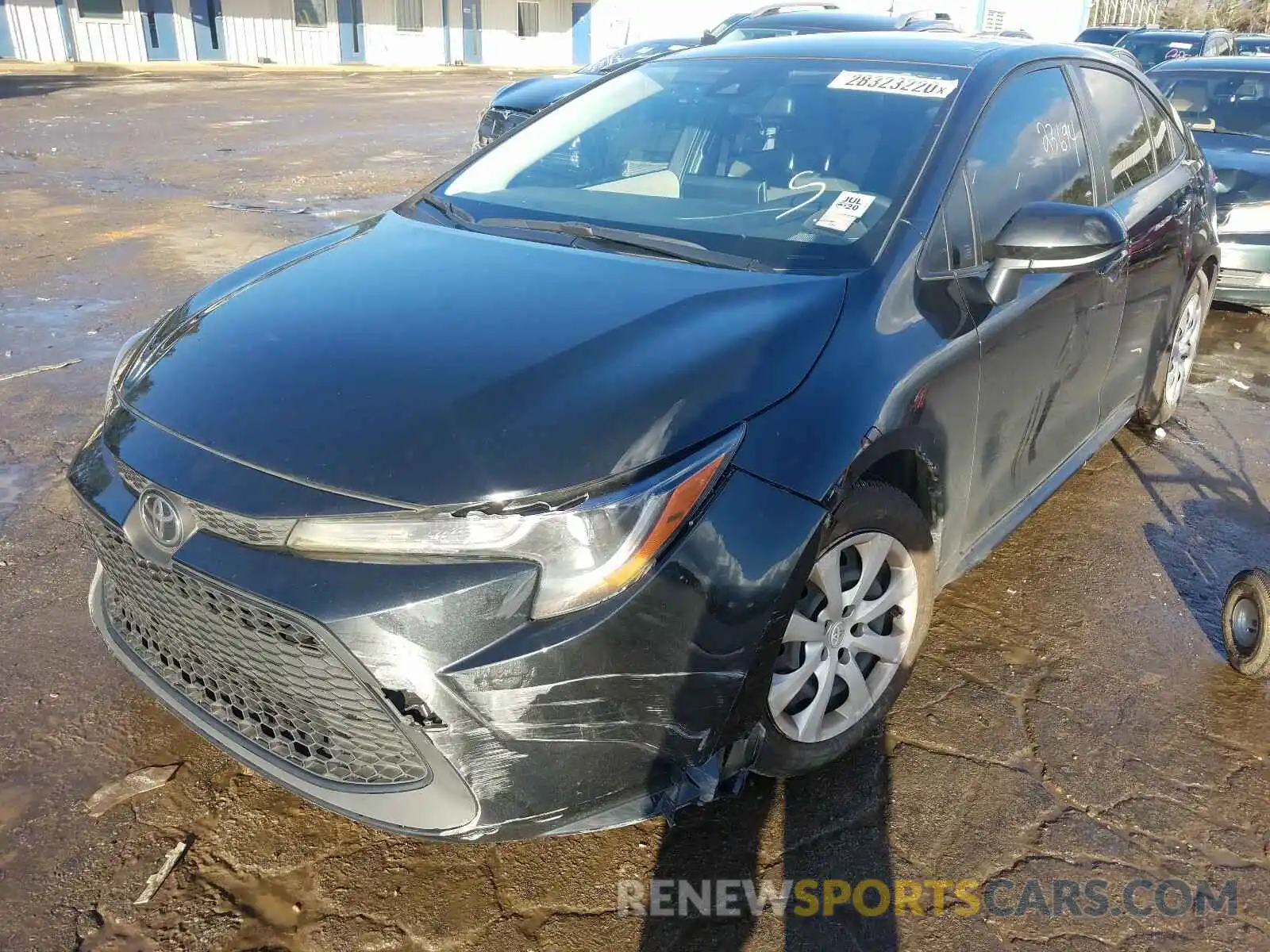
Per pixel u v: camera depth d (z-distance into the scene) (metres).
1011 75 3.12
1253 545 3.79
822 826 2.39
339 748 1.97
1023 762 2.62
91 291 6.40
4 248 7.38
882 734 2.70
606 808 1.98
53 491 3.79
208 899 2.14
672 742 1.99
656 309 2.28
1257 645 2.90
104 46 24.22
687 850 2.31
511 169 3.35
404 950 2.05
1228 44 14.30
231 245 7.68
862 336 2.33
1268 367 5.94
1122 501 4.12
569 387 2.00
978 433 2.71
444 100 20.23
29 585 3.20
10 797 2.38
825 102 3.06
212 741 2.17
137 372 2.37
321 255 2.82
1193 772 2.61
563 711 1.87
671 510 1.89
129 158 11.59
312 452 1.93
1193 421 5.02
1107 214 2.57
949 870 2.29
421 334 2.21
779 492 2.03
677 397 2.00
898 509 2.40
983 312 2.66
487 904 2.16
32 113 15.09
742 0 29.55
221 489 1.92
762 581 1.98
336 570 1.83
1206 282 4.71
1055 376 3.14
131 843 2.27
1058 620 3.27
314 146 13.12
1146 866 2.31
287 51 27.08
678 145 3.15
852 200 2.71
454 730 1.84
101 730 2.61
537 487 1.83
